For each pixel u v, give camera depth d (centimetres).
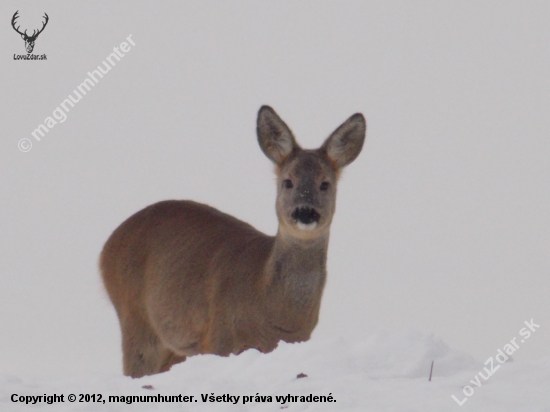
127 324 1911
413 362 1255
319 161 1686
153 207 1942
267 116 1755
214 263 1742
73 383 1224
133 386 1209
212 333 1712
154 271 1847
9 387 1170
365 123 1766
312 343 1309
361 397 1114
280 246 1659
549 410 1042
